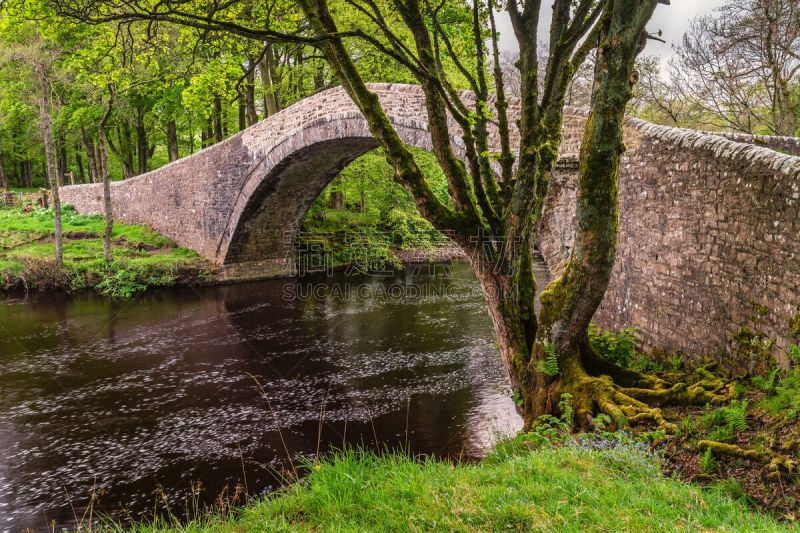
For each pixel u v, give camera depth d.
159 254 21.73
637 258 9.02
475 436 7.90
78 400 9.95
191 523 4.42
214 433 8.53
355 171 24.08
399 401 9.52
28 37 17.53
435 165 23.34
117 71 9.64
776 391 5.17
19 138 32.72
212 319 15.74
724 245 6.63
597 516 3.19
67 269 19.09
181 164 22.28
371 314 15.95
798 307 5.15
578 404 6.06
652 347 8.41
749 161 6.15
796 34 12.30
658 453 5.07
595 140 5.63
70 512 6.50
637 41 5.27
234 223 20.31
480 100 6.52
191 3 8.44
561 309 6.28
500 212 6.98
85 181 41.19
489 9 6.36
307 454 7.71
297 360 12.05
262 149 18.72
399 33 13.61
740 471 4.52
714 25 14.00
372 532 3.33
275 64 22.66
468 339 13.06
